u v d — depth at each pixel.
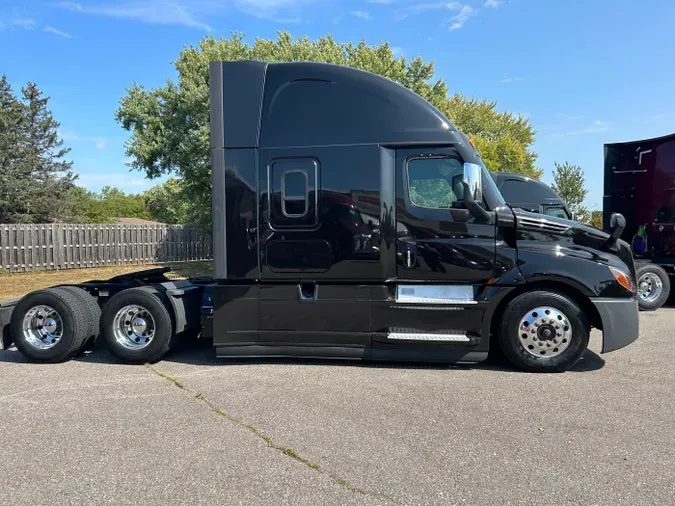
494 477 3.17
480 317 5.45
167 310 6.01
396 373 5.46
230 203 5.58
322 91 5.54
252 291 5.65
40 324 6.15
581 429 3.91
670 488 3.03
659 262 10.11
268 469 3.29
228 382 5.18
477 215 5.42
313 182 5.50
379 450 3.55
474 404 4.47
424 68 21.48
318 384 5.07
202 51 18.34
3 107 33.41
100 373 5.64
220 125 5.57
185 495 2.97
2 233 16.94
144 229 21.11
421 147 5.43
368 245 5.46
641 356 6.17
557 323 5.41
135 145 18.38
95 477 3.20
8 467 3.35
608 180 10.74
